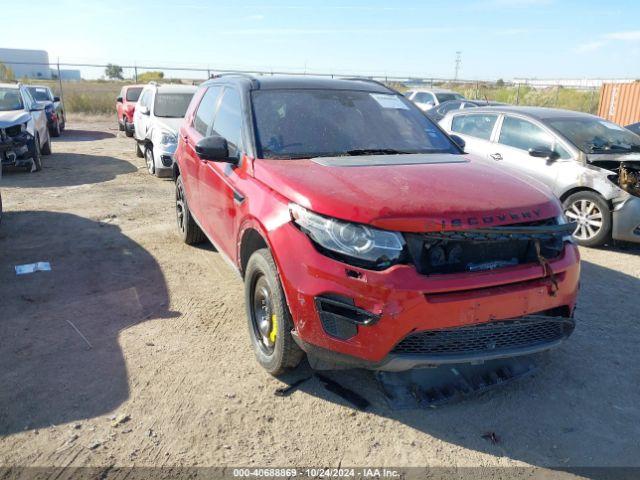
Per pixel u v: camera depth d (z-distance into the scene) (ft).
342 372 11.84
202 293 16.12
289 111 13.82
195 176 17.19
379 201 9.73
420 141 14.10
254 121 13.39
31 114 37.78
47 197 28.58
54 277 17.13
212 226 15.57
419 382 11.16
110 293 15.99
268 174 11.57
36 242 20.67
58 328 13.74
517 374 11.55
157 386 11.27
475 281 9.43
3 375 11.57
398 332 9.23
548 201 10.75
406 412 10.51
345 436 9.85
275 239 10.44
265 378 11.63
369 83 16.34
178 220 21.24
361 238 9.45
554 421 10.36
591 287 17.35
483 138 26.53
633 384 11.69
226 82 16.56
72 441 9.59
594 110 87.97
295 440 9.74
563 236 10.70
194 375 11.70
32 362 12.12
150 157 36.24
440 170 11.63
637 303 16.07
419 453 9.46
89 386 11.23
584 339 13.65
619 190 20.99
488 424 10.23
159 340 13.21
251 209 11.53
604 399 11.11
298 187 10.52
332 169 11.34
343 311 9.61
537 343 10.43
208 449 9.47
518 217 9.95
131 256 19.22
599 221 21.81
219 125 15.66
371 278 9.24
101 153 46.47
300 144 12.96
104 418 10.23
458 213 9.62
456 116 28.78
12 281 16.75
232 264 14.02
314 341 9.94
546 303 10.10
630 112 64.28
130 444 9.55
